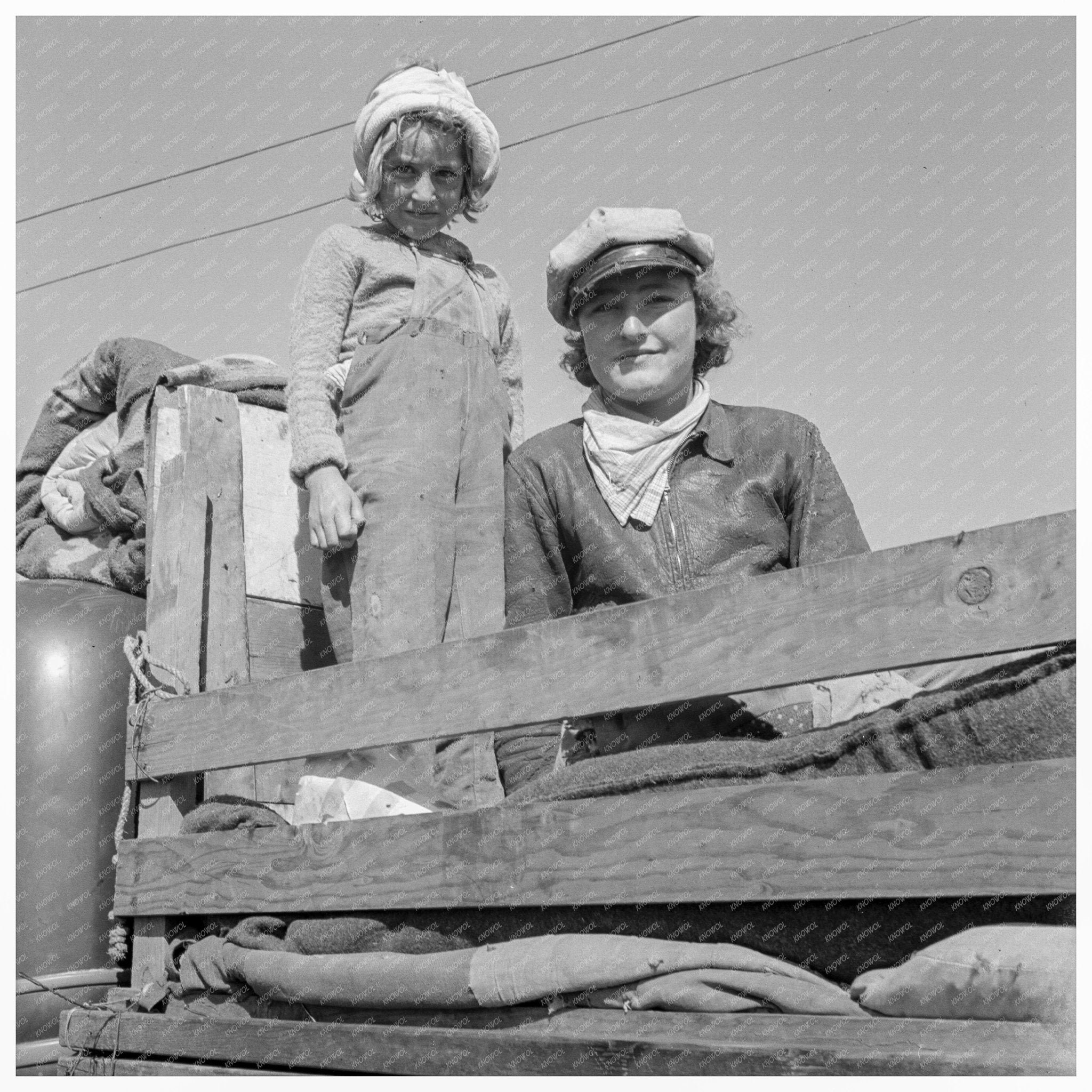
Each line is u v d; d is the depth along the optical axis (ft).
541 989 6.36
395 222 10.81
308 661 11.41
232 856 8.20
